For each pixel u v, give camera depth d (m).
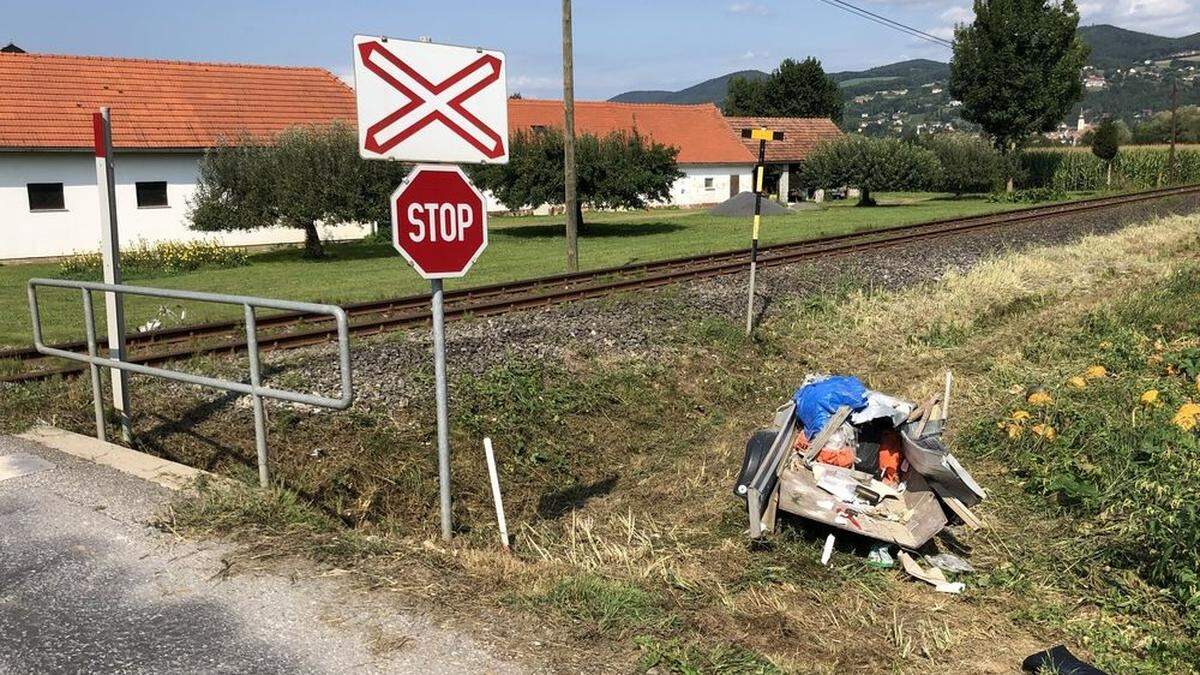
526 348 10.91
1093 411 8.53
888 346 13.18
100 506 5.48
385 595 4.45
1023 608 5.21
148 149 27.39
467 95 5.21
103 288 6.75
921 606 5.24
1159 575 5.30
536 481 8.27
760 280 16.56
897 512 6.10
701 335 12.57
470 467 8.12
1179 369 10.26
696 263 19.31
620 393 10.34
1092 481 6.93
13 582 4.52
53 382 8.81
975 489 5.63
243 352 10.51
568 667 3.89
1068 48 52.06
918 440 6.31
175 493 5.71
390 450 7.95
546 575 4.93
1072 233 24.72
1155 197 36.72
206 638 4.02
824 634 4.77
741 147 53.09
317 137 25.83
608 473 8.66
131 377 8.87
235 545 4.97
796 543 6.08
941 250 20.91
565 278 17.23
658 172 33.72
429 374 9.55
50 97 27.77
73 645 3.96
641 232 32.97
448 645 4.00
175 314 14.83
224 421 7.96
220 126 29.67
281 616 4.22
